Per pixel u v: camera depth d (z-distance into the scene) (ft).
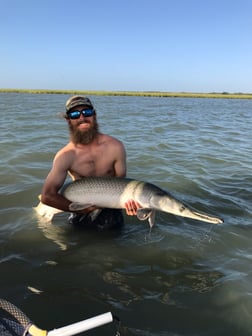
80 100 5.25
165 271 4.54
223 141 14.71
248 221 6.13
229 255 4.98
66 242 5.22
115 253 4.96
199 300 3.95
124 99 67.05
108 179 5.01
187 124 21.30
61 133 14.69
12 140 12.43
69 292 4.06
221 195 7.39
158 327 3.52
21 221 5.86
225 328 3.53
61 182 5.35
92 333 3.38
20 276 4.34
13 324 2.93
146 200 4.71
